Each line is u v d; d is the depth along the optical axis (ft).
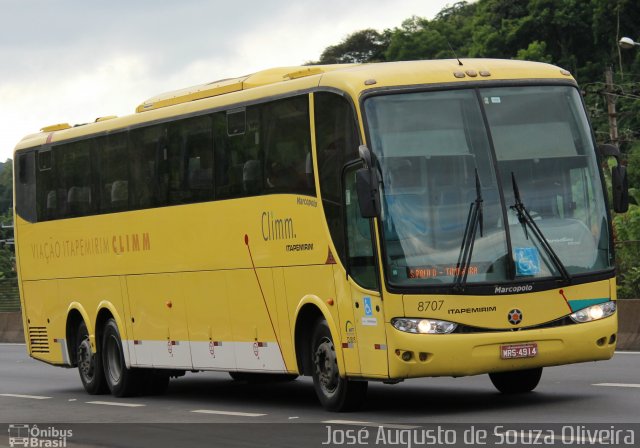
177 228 80.07
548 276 62.08
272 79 74.28
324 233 65.51
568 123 64.64
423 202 61.52
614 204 65.21
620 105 309.01
